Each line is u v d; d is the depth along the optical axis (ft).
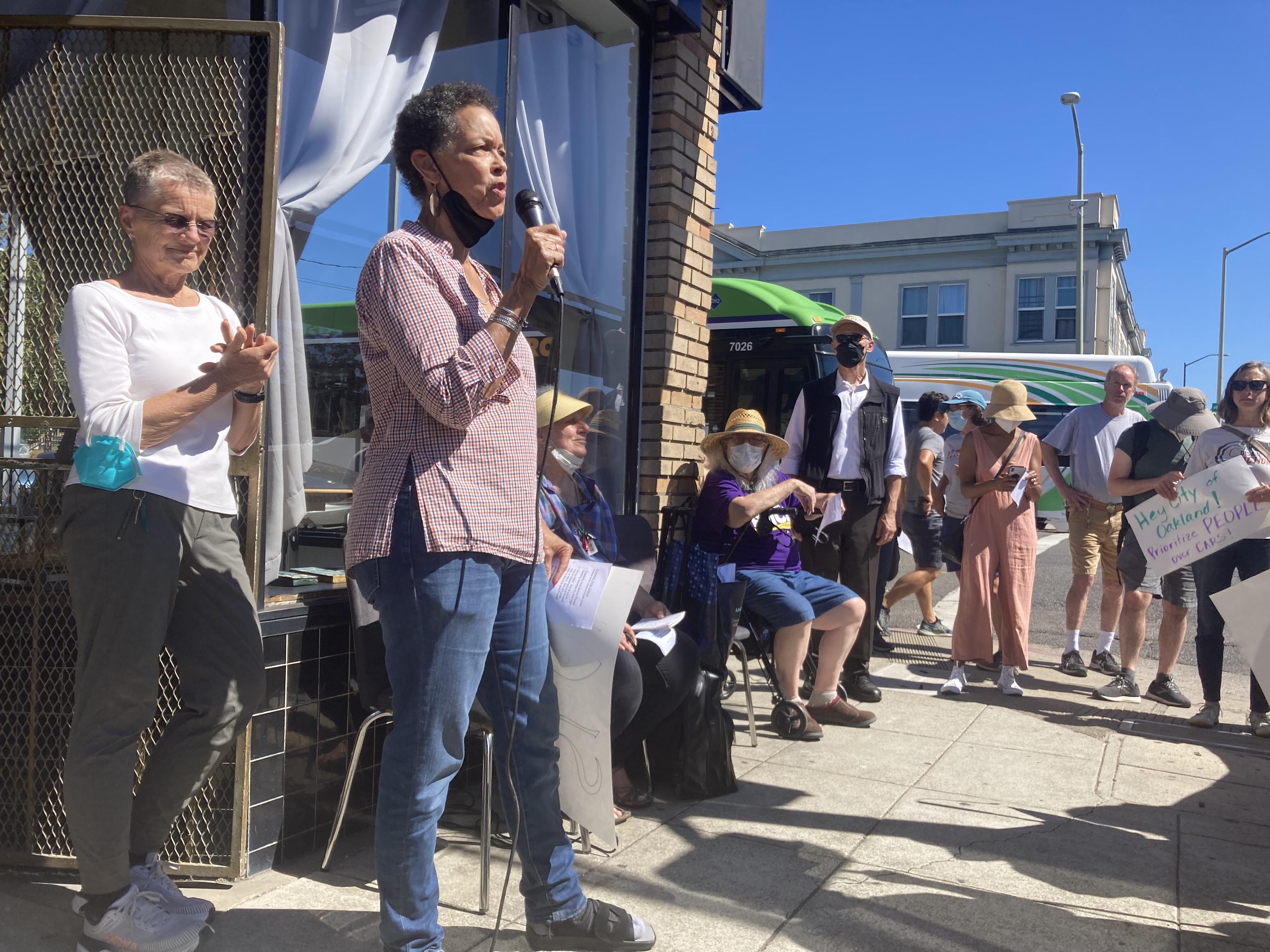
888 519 17.21
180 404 7.07
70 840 7.97
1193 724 16.02
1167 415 17.07
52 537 8.89
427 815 6.85
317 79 10.84
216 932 7.98
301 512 10.42
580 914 7.79
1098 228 84.94
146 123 9.16
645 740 11.85
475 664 6.84
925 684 18.99
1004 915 8.86
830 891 9.27
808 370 34.71
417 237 6.85
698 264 16.96
